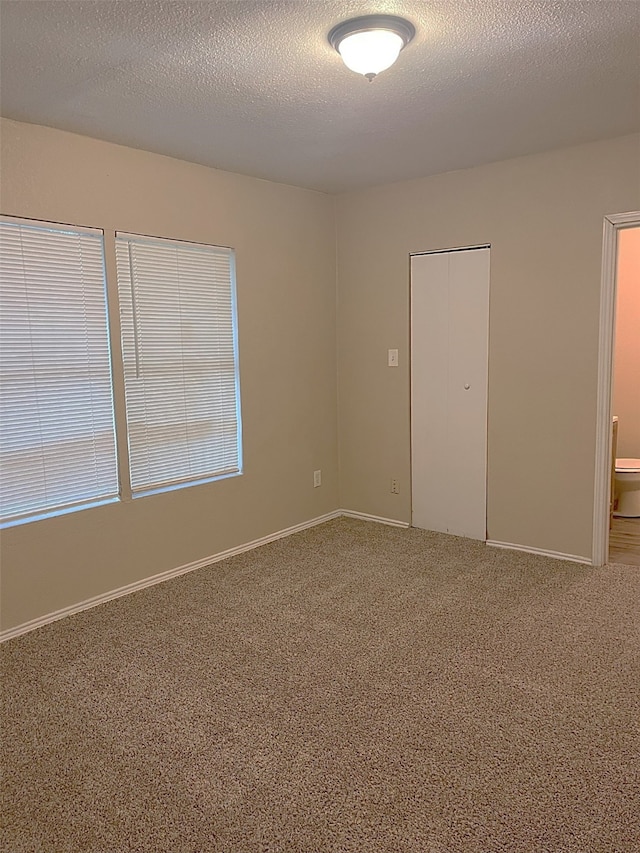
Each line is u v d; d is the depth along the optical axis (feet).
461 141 10.56
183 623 9.95
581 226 11.28
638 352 16.26
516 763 6.57
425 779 6.37
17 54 6.95
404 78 7.79
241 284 12.75
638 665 8.43
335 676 8.33
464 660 8.66
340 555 12.87
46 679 8.37
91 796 6.23
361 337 14.75
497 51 7.09
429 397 13.82
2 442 9.50
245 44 6.81
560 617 9.87
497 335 12.59
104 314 10.62
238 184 12.49
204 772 6.55
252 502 13.41
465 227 12.70
